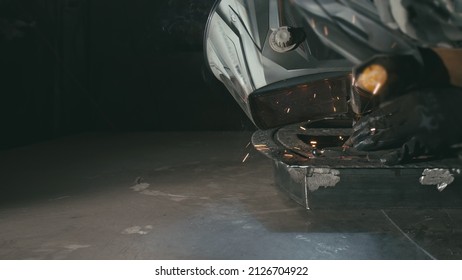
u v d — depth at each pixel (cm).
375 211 269
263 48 215
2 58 546
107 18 687
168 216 277
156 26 677
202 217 273
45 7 609
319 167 269
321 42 203
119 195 330
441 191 265
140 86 691
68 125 664
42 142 598
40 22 600
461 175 263
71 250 223
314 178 273
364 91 185
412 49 182
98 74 697
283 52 210
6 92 553
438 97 188
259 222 260
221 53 240
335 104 217
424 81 183
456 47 179
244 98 231
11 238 243
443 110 189
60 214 286
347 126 386
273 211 280
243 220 265
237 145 548
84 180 381
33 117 595
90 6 687
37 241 237
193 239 236
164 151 515
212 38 244
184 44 673
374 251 214
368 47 190
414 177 265
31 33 586
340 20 195
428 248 216
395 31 184
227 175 389
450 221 251
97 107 700
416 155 208
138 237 241
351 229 244
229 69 236
